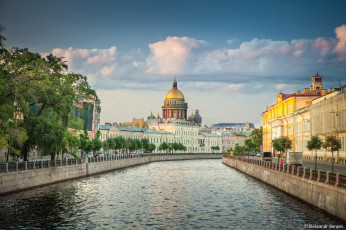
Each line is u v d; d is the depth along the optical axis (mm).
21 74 57812
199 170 110562
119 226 36844
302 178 46906
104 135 170875
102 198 51969
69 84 68125
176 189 63156
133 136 194375
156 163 152125
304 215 39438
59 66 67562
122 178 80812
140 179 79438
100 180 74938
